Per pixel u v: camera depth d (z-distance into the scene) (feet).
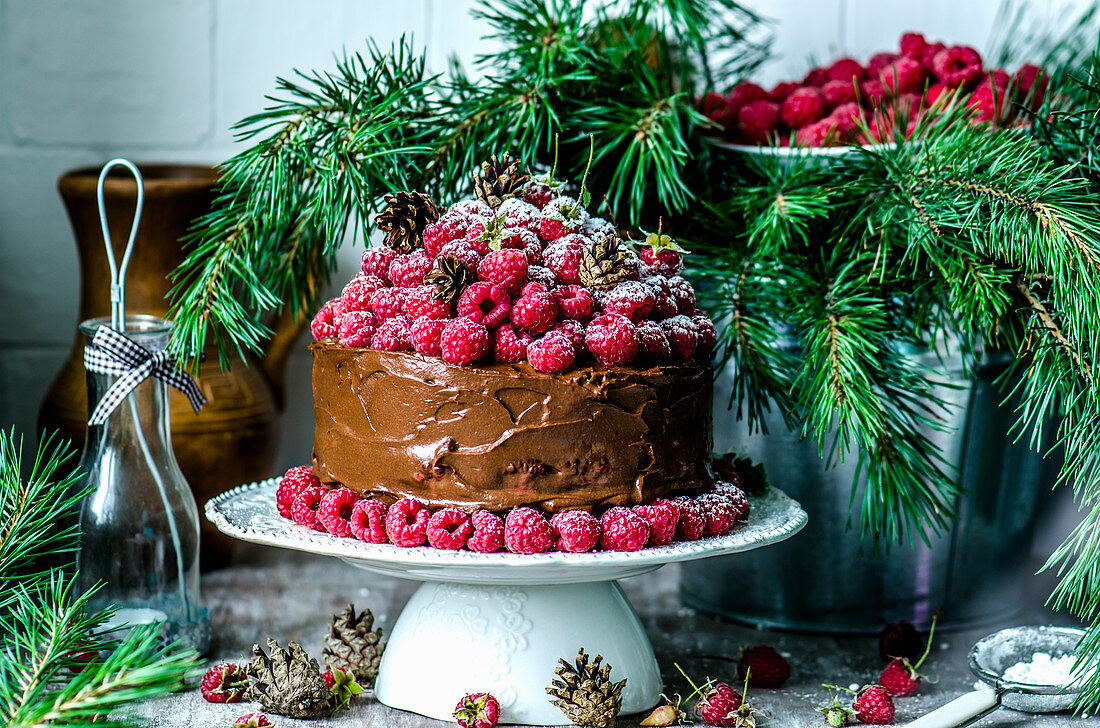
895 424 4.12
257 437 4.68
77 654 3.69
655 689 4.00
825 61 5.16
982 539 4.33
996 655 4.09
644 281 3.85
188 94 5.03
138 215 4.04
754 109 4.38
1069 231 3.94
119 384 4.02
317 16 5.04
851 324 4.04
